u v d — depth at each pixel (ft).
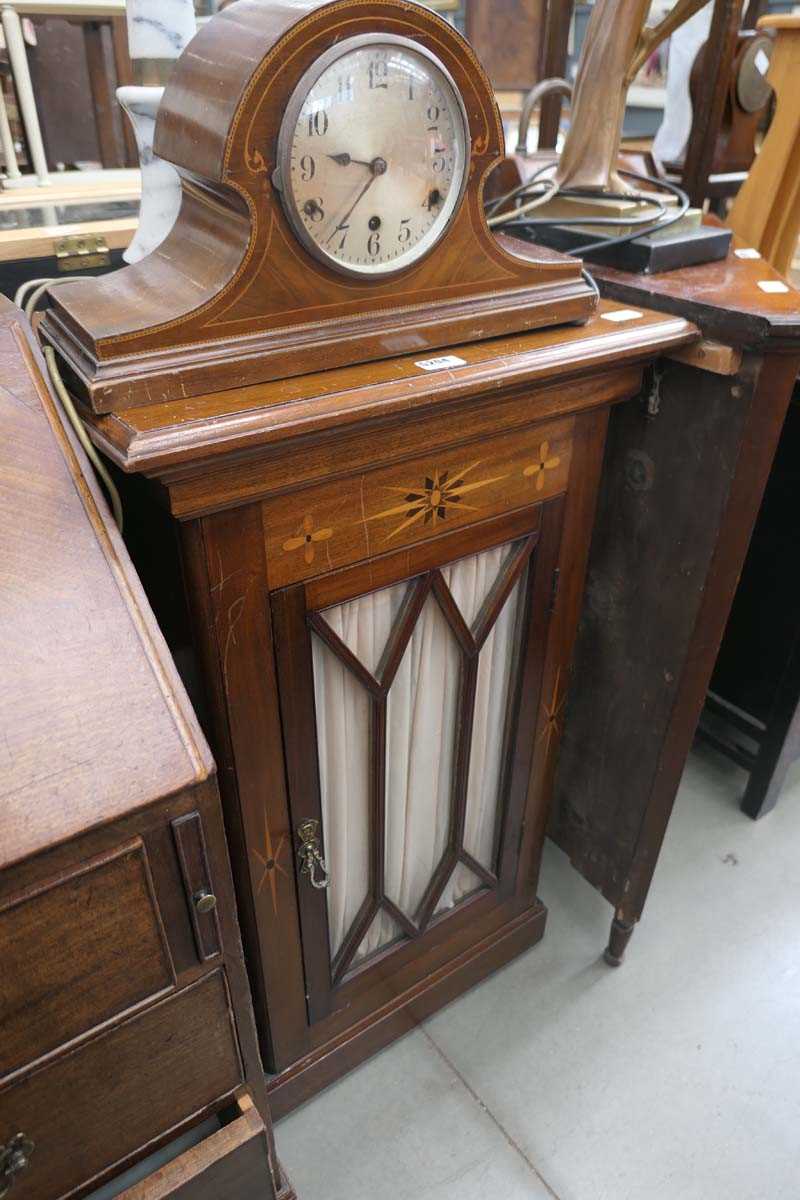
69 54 5.80
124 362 1.95
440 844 3.55
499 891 3.94
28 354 2.09
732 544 3.04
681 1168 3.48
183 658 2.57
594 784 4.02
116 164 5.99
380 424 2.14
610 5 3.05
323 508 2.28
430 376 2.20
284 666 2.47
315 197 2.01
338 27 1.86
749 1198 3.39
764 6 5.19
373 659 2.78
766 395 2.71
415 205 2.19
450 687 3.11
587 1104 3.70
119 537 1.95
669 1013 4.07
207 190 2.11
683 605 3.22
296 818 2.82
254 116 1.85
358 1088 3.74
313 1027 3.49
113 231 3.93
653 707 3.52
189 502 1.98
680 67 5.25
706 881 4.75
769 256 4.40
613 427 3.24
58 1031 1.88
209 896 1.94
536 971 4.25
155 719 1.76
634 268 3.13
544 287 2.57
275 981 3.16
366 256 2.17
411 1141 3.55
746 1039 3.96
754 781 5.06
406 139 2.08
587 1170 3.47
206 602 2.20
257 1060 2.39
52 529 1.87
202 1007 2.14
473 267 2.39
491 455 2.58
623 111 3.23
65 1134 2.04
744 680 5.01
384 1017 3.72
